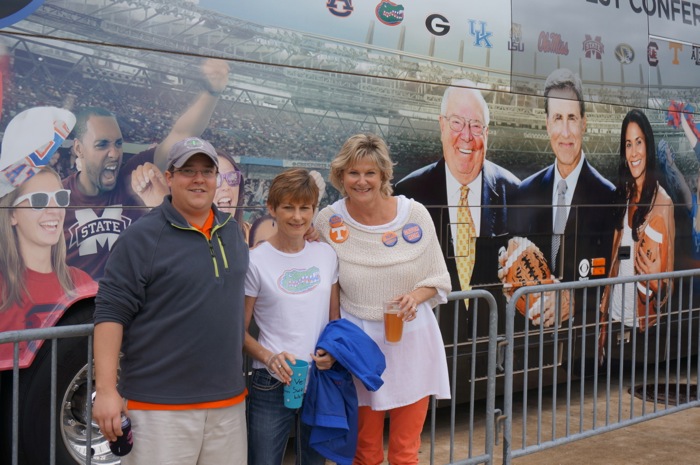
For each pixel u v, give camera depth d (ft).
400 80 17.20
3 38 12.69
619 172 22.15
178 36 14.24
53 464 10.58
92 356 10.87
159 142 14.11
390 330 11.16
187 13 14.34
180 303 9.39
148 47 13.94
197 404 9.55
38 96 12.97
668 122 23.66
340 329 11.14
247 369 11.86
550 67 20.21
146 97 13.97
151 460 9.43
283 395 10.93
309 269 11.09
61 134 13.19
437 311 14.49
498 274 19.19
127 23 13.73
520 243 19.63
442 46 17.92
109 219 13.70
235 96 14.90
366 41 16.66
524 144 19.65
